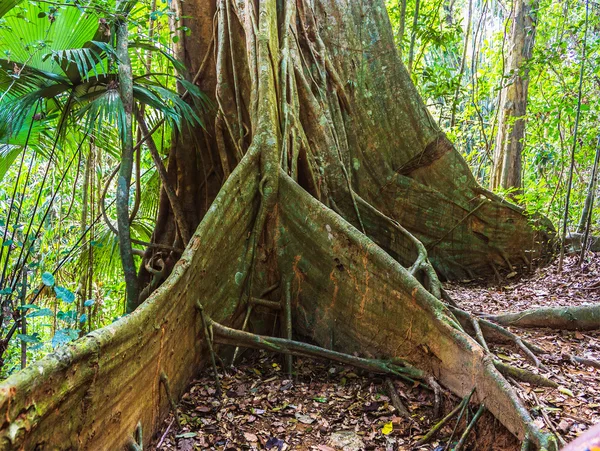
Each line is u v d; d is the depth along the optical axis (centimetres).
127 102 559
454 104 1338
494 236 914
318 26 872
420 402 461
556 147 1208
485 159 1805
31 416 243
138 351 378
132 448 356
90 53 546
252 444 413
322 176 761
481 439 387
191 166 812
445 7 1647
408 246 780
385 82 893
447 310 484
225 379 536
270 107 668
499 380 387
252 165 629
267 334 622
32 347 504
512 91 1191
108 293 1071
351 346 562
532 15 1140
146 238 974
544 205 1002
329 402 483
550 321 587
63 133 624
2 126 545
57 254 865
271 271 634
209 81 808
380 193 870
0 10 498
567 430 354
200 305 524
